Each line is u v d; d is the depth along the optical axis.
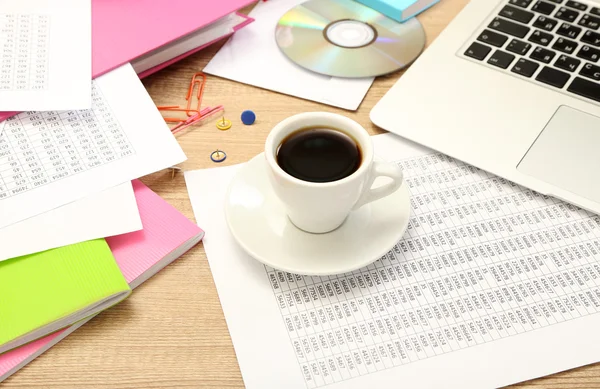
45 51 0.63
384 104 0.64
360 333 0.47
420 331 0.47
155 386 0.45
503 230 0.54
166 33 0.66
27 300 0.47
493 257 0.52
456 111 0.63
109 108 0.60
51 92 0.59
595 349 0.46
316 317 0.48
